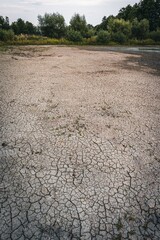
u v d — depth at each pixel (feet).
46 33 80.94
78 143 12.84
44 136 13.43
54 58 40.24
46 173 10.38
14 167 10.72
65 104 18.28
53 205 8.71
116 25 85.15
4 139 12.96
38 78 25.70
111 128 14.71
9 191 9.31
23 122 14.98
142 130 14.61
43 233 7.65
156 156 11.96
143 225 8.09
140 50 59.93
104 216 8.34
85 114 16.62
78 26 81.00
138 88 23.35
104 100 19.53
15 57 39.55
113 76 28.04
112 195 9.27
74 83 24.23
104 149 12.36
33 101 18.57
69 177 10.18
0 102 18.04
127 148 12.55
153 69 33.55
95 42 74.38
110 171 10.67
